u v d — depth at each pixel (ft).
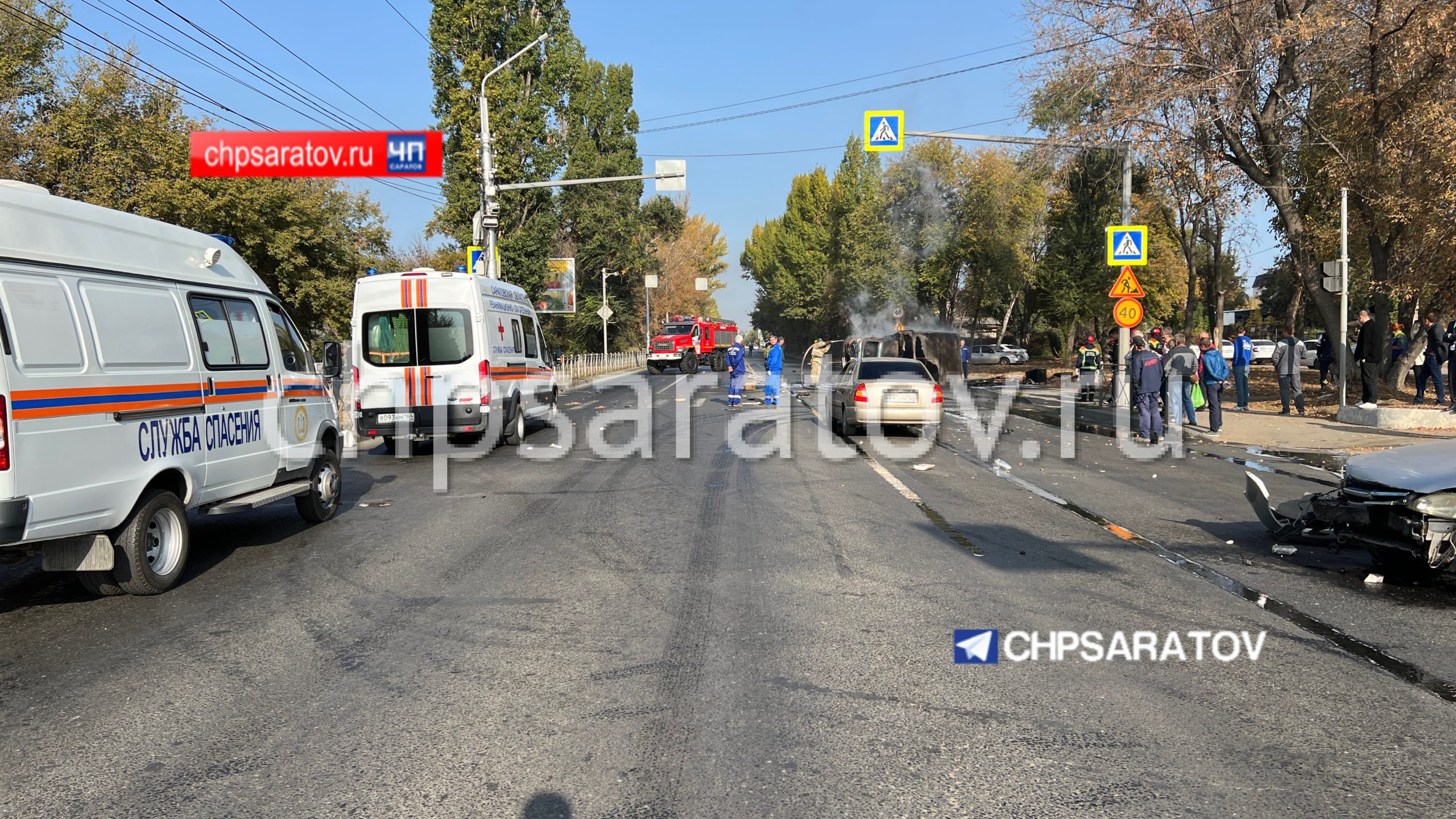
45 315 17.97
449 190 114.32
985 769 11.85
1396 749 12.39
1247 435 51.72
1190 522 28.07
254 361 25.62
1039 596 19.84
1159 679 14.98
